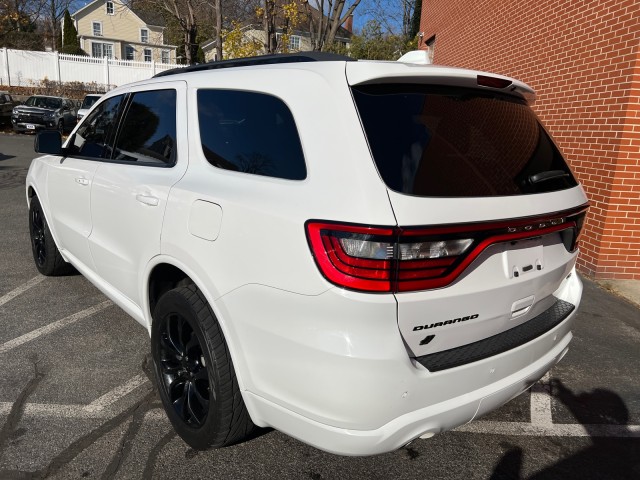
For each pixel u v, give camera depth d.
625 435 2.95
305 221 1.89
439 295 1.89
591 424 3.05
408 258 1.79
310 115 2.05
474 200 1.98
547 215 2.21
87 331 3.85
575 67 6.23
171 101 2.93
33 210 4.84
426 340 1.95
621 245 5.66
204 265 2.29
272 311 1.99
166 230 2.55
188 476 2.43
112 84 28.47
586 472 2.62
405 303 1.81
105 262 3.35
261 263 2.02
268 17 10.77
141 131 3.15
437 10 12.45
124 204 2.98
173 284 2.93
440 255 1.85
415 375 1.88
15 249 5.84
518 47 7.81
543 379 3.57
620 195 5.53
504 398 2.22
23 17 30.69
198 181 2.48
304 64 2.23
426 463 2.63
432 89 2.18
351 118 1.94
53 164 4.20
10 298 4.41
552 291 2.59
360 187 1.83
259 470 2.50
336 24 10.61
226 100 2.51
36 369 3.30
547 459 2.71
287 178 2.08
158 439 2.69
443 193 1.93
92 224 3.50
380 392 1.83
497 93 2.46
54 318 4.05
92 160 3.59
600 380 3.56
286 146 2.13
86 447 2.60
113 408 2.93
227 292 2.17
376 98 2.02
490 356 2.10
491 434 2.92
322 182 1.93
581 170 6.09
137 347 3.63
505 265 2.14
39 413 2.85
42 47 37.94
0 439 2.62
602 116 5.71
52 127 21.17
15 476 2.37
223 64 2.79
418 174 1.91
